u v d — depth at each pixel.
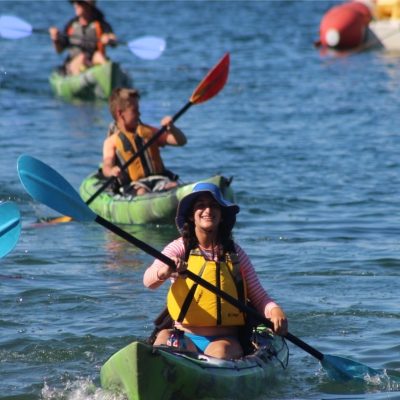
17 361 18.59
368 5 86.31
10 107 56.09
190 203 16.84
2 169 38.31
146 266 25.59
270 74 69.00
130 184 31.16
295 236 28.73
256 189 34.94
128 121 30.86
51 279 24.17
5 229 19.22
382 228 29.70
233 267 17.02
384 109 53.72
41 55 81.62
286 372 17.91
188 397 15.75
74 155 41.91
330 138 45.19
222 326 17.09
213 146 43.25
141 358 15.22
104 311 21.59
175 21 114.75
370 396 17.02
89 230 30.06
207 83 30.66
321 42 84.50
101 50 60.88
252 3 145.50
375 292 22.97
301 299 22.36
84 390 17.11
